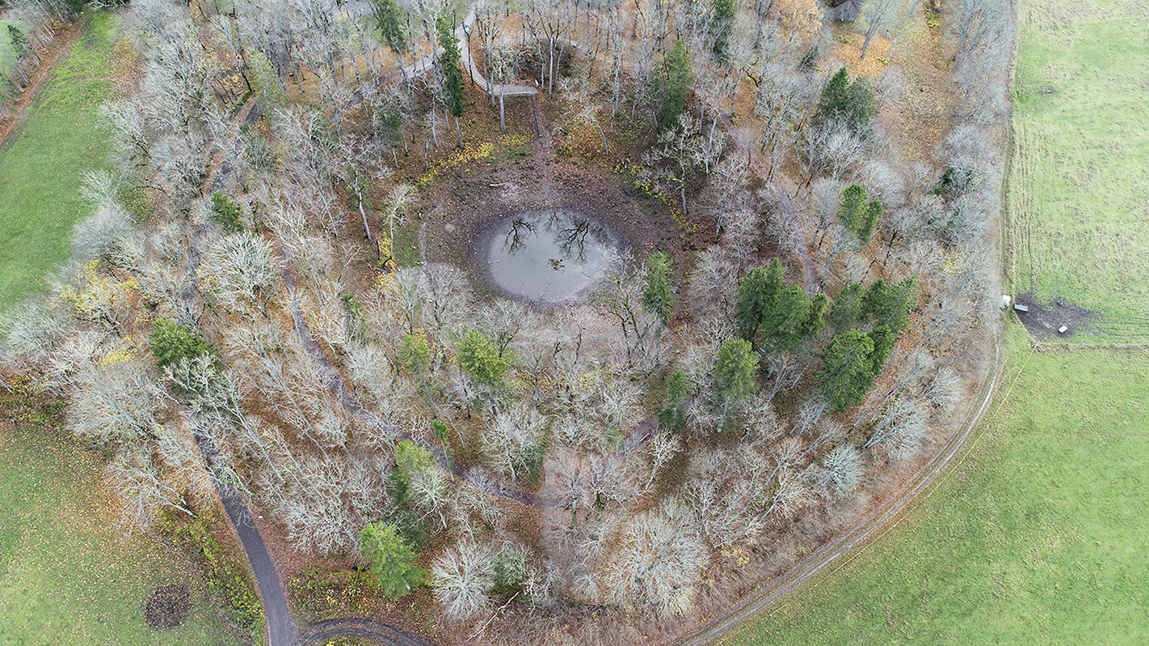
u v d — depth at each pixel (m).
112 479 71.56
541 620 65.00
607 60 110.06
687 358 77.56
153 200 91.00
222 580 65.94
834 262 86.38
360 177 90.25
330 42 96.56
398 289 78.94
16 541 68.38
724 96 102.12
